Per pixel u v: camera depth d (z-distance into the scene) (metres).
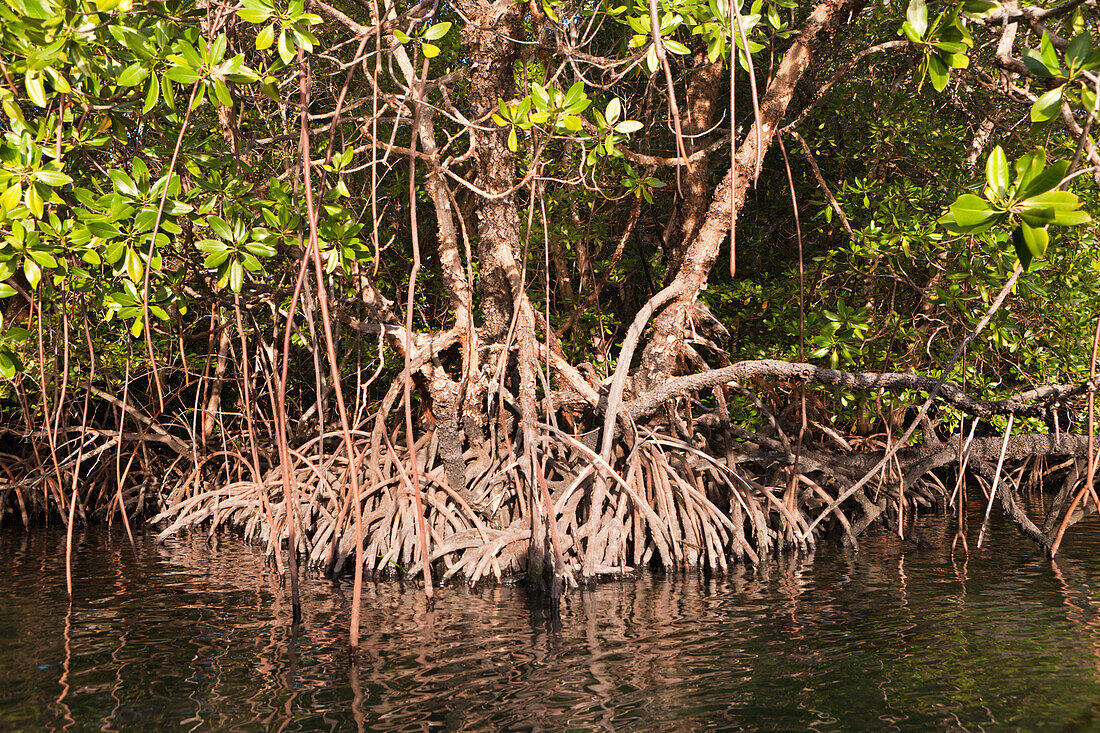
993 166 4.04
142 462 15.84
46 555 11.16
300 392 15.45
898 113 11.94
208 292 10.59
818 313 10.91
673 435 10.93
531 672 5.55
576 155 10.85
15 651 6.12
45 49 4.91
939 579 8.68
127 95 6.12
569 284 14.05
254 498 12.55
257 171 9.18
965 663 5.70
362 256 7.60
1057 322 10.34
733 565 9.84
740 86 14.34
